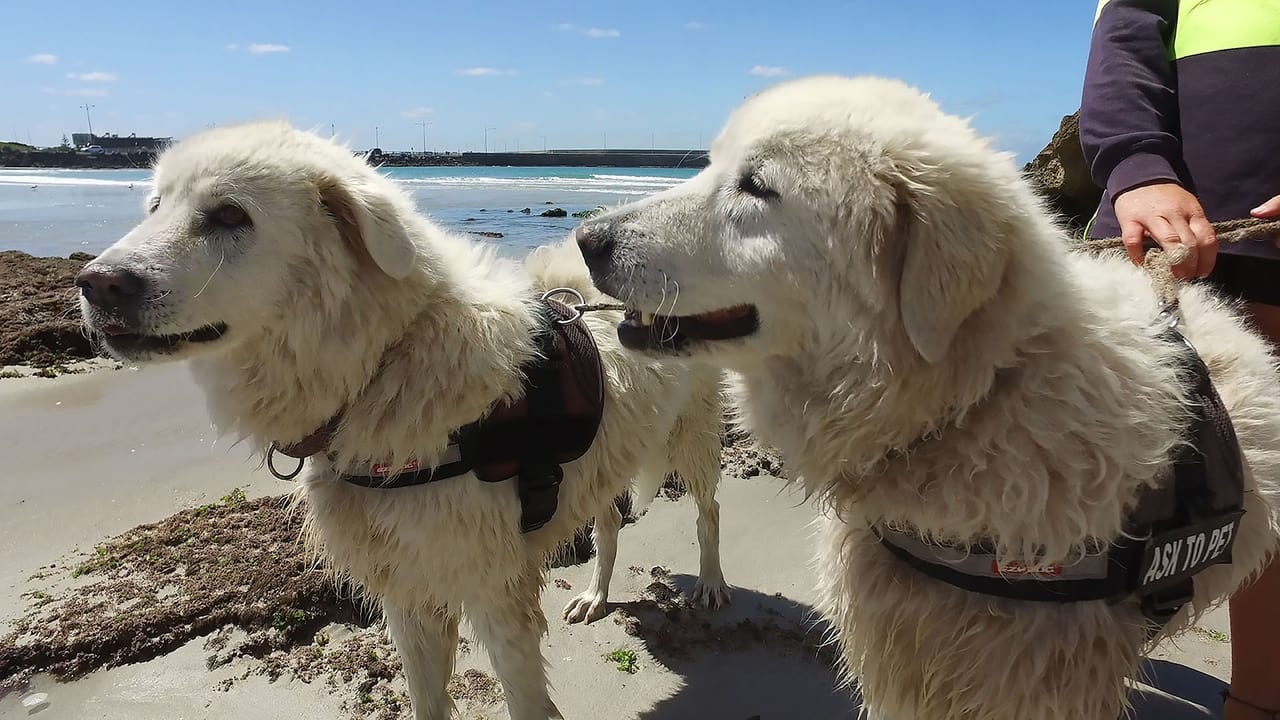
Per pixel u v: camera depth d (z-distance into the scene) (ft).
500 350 2.52
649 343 2.17
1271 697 2.45
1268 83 2.28
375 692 3.06
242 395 2.45
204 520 4.06
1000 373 1.78
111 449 5.11
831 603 2.35
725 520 4.55
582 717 3.03
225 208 2.26
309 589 3.47
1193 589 1.90
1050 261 1.81
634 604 3.73
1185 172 2.42
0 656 3.05
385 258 2.24
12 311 7.65
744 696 3.13
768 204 1.96
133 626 3.23
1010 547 1.78
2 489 4.50
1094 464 1.74
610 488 3.11
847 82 2.10
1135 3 2.56
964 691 1.95
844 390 1.91
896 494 1.88
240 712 2.93
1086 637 1.84
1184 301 2.16
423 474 2.43
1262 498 1.97
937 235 1.73
